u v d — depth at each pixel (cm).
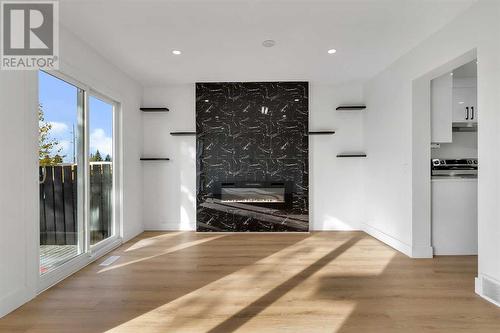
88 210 325
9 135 213
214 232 467
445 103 348
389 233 391
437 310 213
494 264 223
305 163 469
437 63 288
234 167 472
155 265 313
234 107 471
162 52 338
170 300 230
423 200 334
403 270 293
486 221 229
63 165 290
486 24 227
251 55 349
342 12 251
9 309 211
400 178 360
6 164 210
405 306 219
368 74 426
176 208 484
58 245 281
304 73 421
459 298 231
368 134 454
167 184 483
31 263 233
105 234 376
